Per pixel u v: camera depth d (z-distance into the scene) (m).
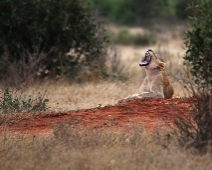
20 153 23.06
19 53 47.53
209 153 22.27
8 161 22.12
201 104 24.03
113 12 146.62
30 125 28.42
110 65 52.72
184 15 143.25
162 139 23.78
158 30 135.00
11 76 43.50
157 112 28.73
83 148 23.00
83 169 20.45
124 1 147.00
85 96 39.12
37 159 21.91
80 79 48.25
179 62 56.28
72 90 41.50
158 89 33.53
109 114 28.86
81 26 49.66
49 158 21.86
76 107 34.81
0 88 41.53
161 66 33.91
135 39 109.50
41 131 27.22
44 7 47.44
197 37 35.50
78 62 49.88
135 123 26.12
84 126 26.36
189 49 36.03
